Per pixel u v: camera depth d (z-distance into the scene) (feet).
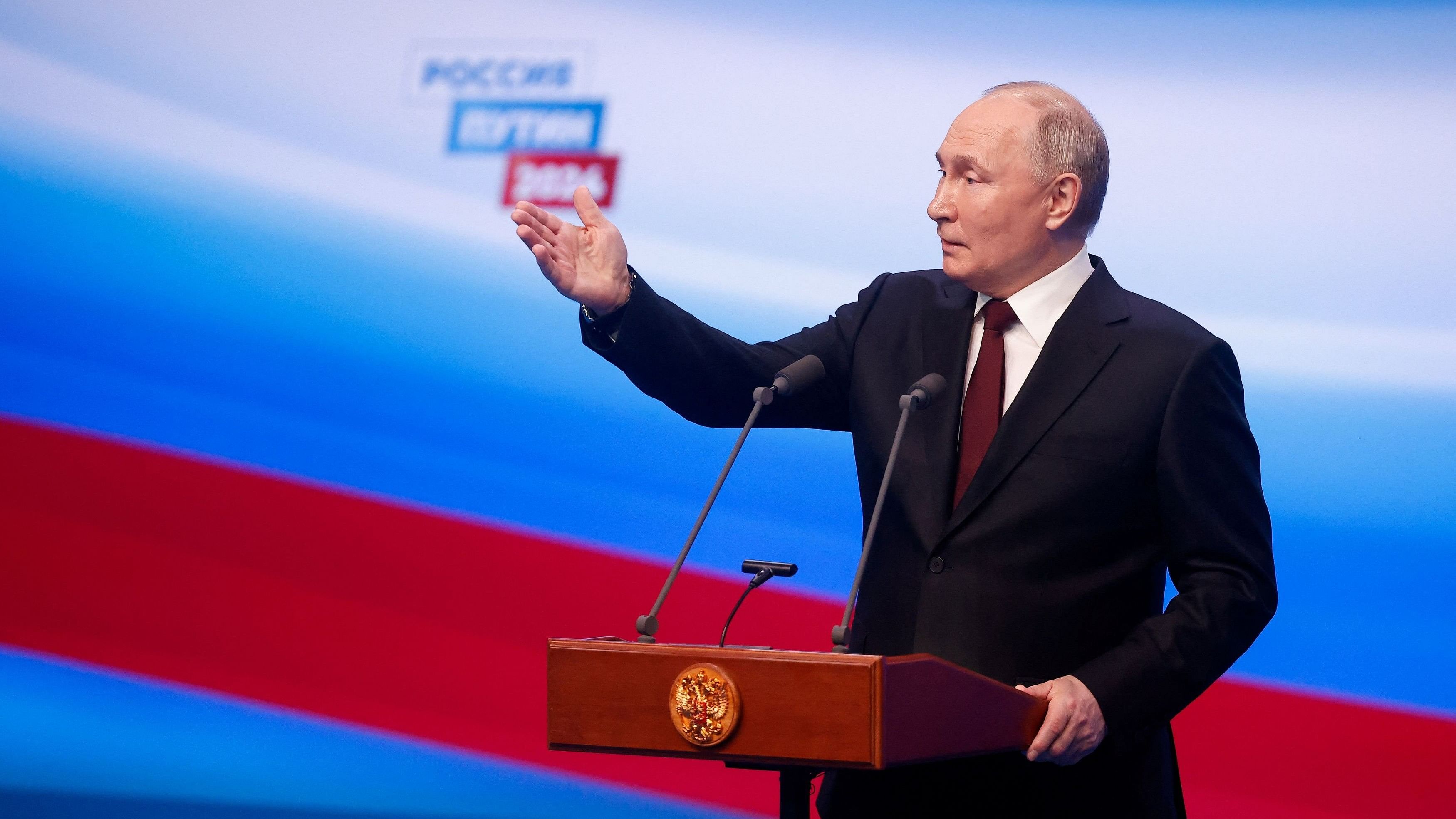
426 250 44.24
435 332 44.01
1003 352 23.11
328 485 44.27
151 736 44.50
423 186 44.39
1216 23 38.70
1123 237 38.83
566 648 17.61
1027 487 21.67
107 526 45.27
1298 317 37.45
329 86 45.09
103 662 44.91
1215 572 21.39
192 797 44.09
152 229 45.75
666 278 42.60
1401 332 36.68
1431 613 35.99
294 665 43.98
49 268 46.14
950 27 41.24
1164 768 22.54
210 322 45.24
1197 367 22.07
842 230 41.68
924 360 23.43
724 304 42.19
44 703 44.98
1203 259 38.24
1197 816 37.40
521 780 42.52
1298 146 37.88
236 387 44.96
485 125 44.16
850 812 22.09
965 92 41.11
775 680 16.33
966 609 21.40
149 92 46.01
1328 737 36.58
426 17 44.83
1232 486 21.85
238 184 45.37
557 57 43.93
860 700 15.88
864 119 41.81
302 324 44.73
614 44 43.57
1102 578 21.76
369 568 43.86
